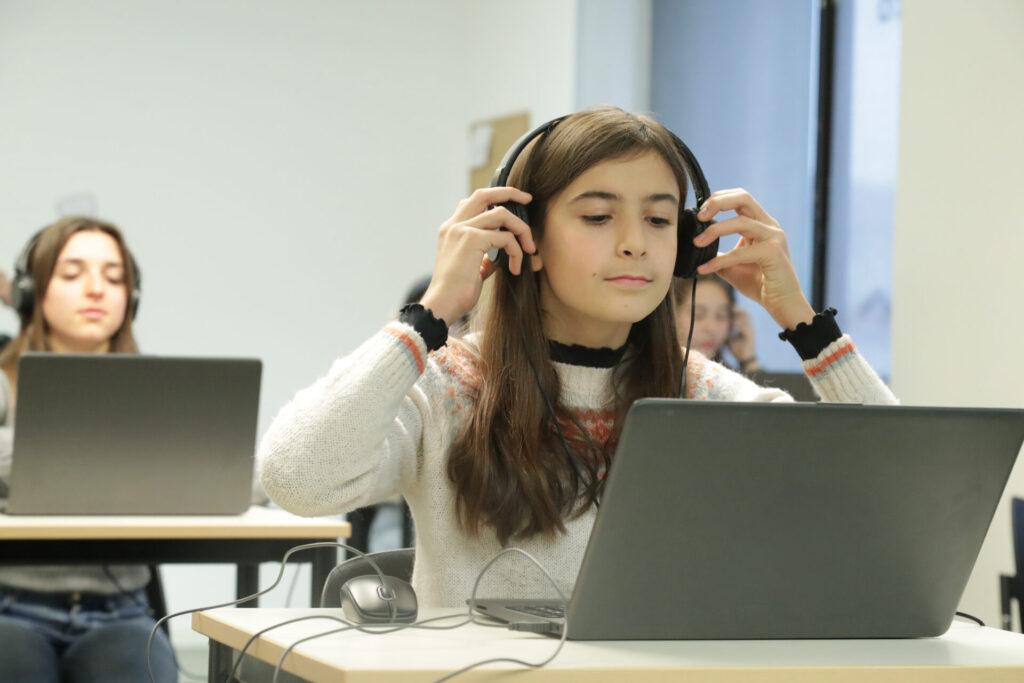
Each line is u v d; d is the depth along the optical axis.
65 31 7.12
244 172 7.46
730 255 2.18
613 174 1.97
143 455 3.41
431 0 7.89
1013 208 3.81
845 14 5.69
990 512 1.64
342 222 7.66
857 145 5.58
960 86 4.02
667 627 1.54
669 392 2.17
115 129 7.20
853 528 1.57
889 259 5.34
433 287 1.95
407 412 2.06
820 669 1.40
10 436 3.55
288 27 7.59
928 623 1.67
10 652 3.14
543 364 2.06
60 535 3.21
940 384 4.05
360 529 4.90
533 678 1.31
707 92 6.52
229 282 7.40
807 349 2.21
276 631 1.60
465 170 7.86
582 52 6.85
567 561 2.00
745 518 1.51
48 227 3.95
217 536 3.32
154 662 3.28
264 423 7.41
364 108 7.73
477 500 1.98
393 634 1.57
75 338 3.91
